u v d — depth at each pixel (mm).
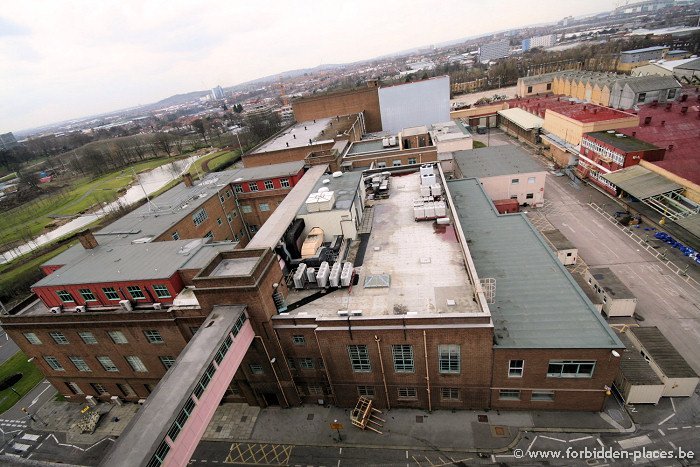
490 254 39719
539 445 28719
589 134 73812
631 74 129875
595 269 43250
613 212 61219
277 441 32781
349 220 39500
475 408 32156
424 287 32156
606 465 26750
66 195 140250
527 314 30922
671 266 46406
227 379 26422
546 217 62531
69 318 35656
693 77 109062
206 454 32750
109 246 43562
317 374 33406
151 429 20109
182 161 164250
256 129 171750
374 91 101938
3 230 113438
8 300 69250
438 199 46688
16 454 37125
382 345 29531
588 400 29703
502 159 71375
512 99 135250
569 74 127062
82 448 36656
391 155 66125
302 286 34344
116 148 194750
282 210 43781
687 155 60062
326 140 78500
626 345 33531
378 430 31922
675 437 27844
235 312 29188
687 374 29484
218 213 59438
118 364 37844
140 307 36125
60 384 41844
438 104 99125
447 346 28750
